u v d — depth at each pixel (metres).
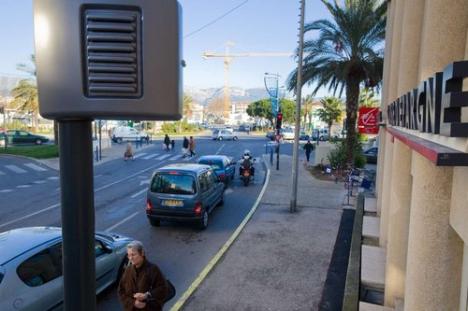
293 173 13.13
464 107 2.37
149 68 1.13
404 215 6.01
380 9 18.66
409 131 4.35
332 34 19.70
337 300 6.71
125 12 1.12
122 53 1.12
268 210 13.45
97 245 6.70
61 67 1.12
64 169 1.21
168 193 10.70
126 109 1.13
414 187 3.70
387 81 11.72
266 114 85.75
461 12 3.18
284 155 34.44
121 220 12.06
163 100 1.15
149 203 10.85
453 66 2.17
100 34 1.11
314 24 19.94
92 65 1.12
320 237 10.28
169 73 1.15
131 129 46.62
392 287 6.20
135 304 4.47
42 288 5.09
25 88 42.34
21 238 5.57
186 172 10.77
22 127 62.41
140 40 1.13
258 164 27.69
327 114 55.44
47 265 5.32
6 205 14.23
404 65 5.74
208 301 6.64
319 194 16.31
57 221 12.01
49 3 1.11
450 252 3.27
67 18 1.11
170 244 9.70
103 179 20.50
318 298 6.79
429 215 3.33
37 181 19.89
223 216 12.60
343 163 21.92
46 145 38.81
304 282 7.43
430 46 3.36
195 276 7.72
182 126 74.56
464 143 2.29
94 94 1.12
